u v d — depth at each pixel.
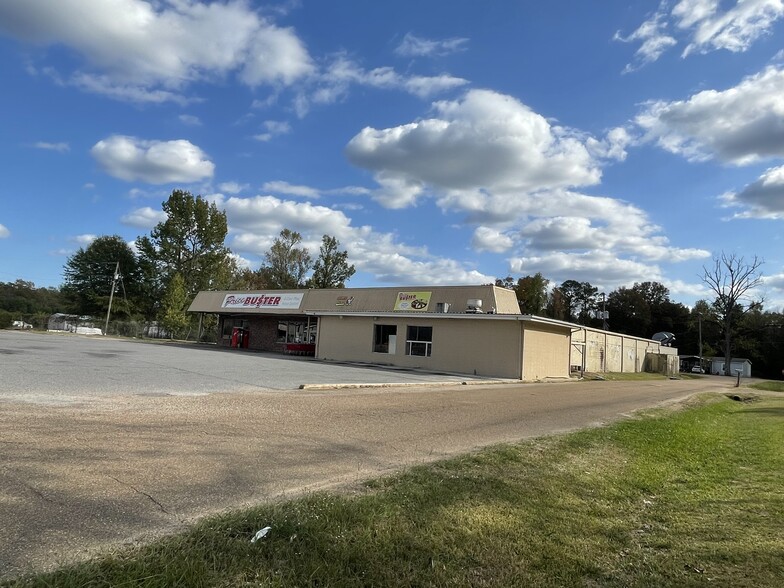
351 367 26.45
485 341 28.08
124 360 20.09
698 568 4.19
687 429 12.90
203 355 27.98
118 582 3.14
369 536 4.12
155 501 4.63
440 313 29.39
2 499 4.36
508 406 14.17
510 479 6.18
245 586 3.28
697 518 5.61
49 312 98.69
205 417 8.76
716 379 56.88
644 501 6.29
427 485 5.56
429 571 3.73
